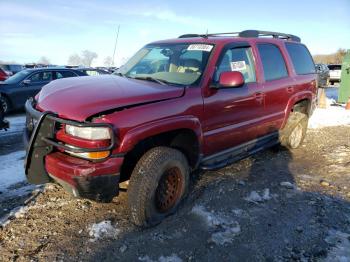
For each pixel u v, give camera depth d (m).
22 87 10.60
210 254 3.20
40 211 3.84
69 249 3.20
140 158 3.54
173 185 3.75
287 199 4.36
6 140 6.91
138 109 3.33
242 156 4.85
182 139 3.93
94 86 3.71
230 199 4.28
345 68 13.69
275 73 5.45
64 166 3.14
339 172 5.39
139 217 3.46
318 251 3.28
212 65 4.17
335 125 9.26
